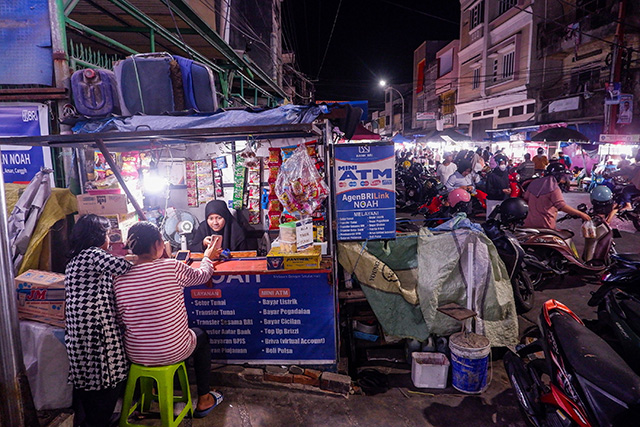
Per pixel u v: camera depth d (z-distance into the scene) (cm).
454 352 341
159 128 346
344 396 340
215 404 329
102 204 354
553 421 254
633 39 1594
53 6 404
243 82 1209
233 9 1248
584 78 1875
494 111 2639
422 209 1065
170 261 281
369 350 406
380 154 367
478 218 1020
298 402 336
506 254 432
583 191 1459
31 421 246
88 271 268
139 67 365
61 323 295
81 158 415
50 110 418
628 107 1542
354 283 402
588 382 226
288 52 2370
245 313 357
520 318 472
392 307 382
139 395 343
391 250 383
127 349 278
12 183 399
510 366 309
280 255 342
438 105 3762
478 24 2831
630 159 1528
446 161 1144
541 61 2130
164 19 644
